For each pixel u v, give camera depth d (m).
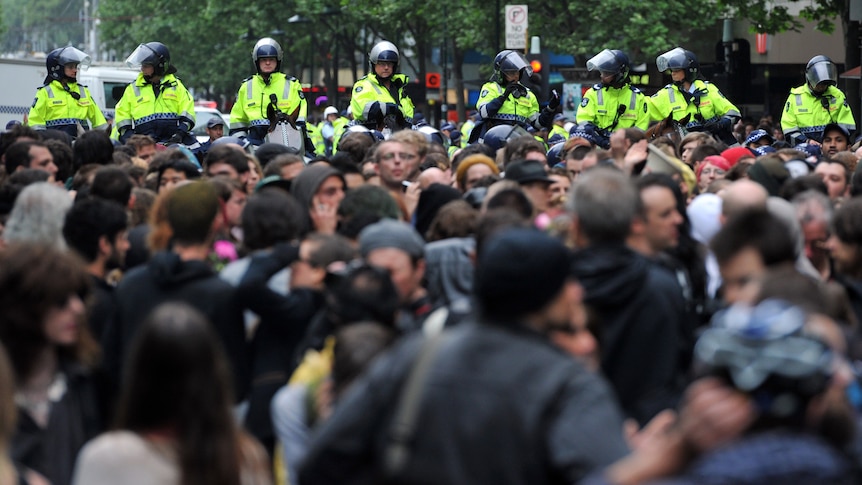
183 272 17.38
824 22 85.94
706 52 110.62
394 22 124.75
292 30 150.00
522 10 73.25
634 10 104.12
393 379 11.19
